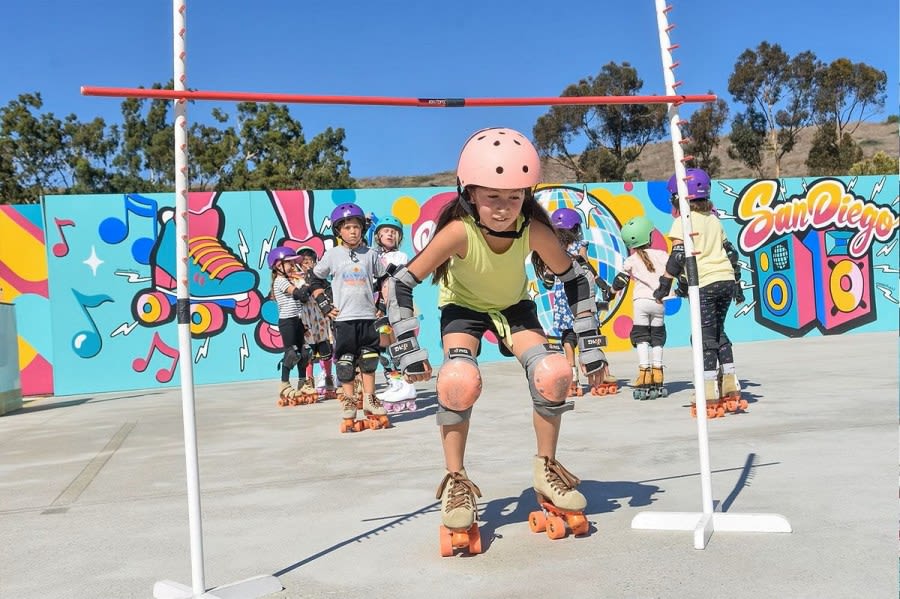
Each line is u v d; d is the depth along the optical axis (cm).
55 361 1137
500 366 1198
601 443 553
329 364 938
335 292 695
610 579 292
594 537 343
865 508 361
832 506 367
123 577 325
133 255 1159
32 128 4112
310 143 4228
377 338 689
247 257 1190
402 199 1239
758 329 1368
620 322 1321
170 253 1171
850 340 1295
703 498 345
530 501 409
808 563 296
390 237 913
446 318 365
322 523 389
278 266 906
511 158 324
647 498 400
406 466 516
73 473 549
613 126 4841
